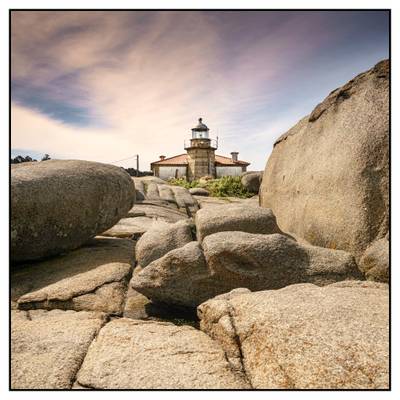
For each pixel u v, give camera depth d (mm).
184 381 2625
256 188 19422
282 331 2732
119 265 5891
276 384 2410
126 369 2801
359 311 2891
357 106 5715
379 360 2311
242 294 3594
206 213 5816
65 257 6594
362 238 4945
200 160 32156
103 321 3945
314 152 6574
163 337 3332
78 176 6754
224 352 3012
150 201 14891
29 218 5887
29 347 3236
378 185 5004
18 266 6242
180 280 4520
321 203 5887
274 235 4699
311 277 4422
